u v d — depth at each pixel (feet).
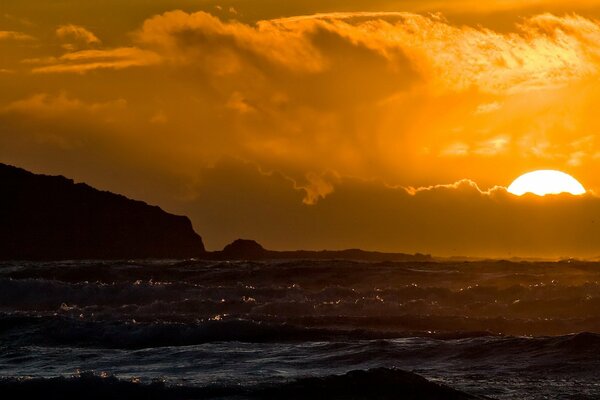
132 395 191.21
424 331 294.87
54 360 247.91
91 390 191.11
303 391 192.85
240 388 195.11
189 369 230.68
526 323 317.01
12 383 191.83
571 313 348.59
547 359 234.38
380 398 189.88
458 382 211.61
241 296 402.93
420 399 189.26
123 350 261.44
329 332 284.61
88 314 351.05
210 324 282.97
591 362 230.07
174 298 399.24
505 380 213.87
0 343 274.57
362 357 245.86
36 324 294.05
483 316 348.18
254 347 263.90
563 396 197.16
